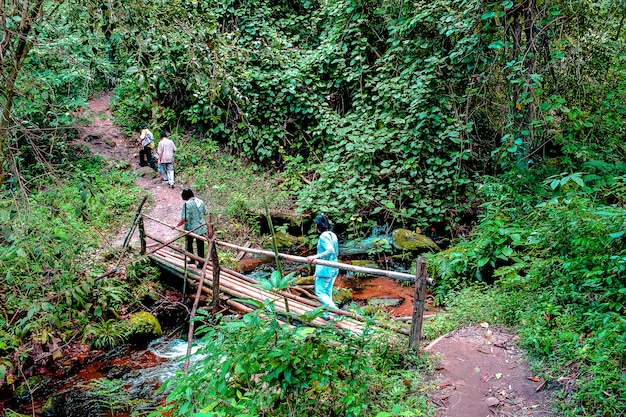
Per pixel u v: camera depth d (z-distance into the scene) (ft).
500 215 24.93
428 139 35.12
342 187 35.96
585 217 18.40
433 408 12.73
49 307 17.80
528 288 18.49
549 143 34.55
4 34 12.37
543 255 20.20
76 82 28.99
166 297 25.07
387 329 16.63
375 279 28.96
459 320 17.83
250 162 42.37
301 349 11.80
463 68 34.71
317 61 41.55
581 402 12.15
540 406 12.53
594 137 31.42
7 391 18.12
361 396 12.32
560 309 16.53
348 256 32.50
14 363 18.94
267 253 19.16
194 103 43.32
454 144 35.35
